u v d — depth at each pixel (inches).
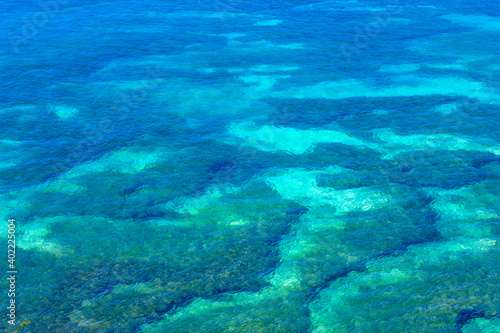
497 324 1195.3
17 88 2436.0
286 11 3550.7
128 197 1718.8
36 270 1402.6
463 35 3029.0
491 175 1785.2
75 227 1577.3
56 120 2180.1
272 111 2244.1
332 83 2475.4
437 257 1424.7
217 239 1521.9
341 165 1875.0
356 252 1457.9
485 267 1376.7
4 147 1982.0
